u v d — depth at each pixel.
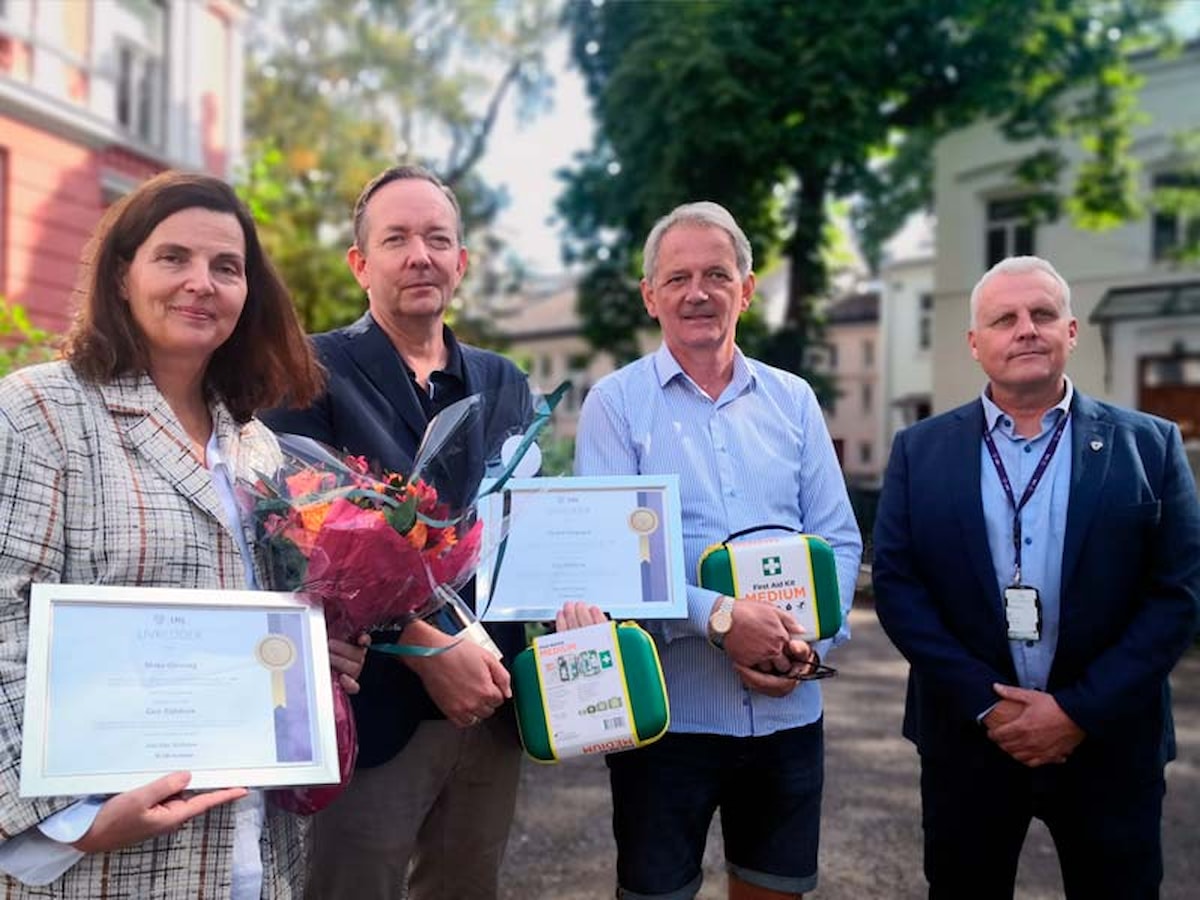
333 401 2.39
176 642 1.62
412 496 1.97
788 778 2.56
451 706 2.21
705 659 2.54
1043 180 17.33
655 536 2.42
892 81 15.26
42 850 1.52
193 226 1.80
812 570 2.42
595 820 4.38
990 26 14.76
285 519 1.84
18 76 10.74
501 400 2.47
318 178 18.92
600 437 2.65
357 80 23.58
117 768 1.51
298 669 1.71
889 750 5.42
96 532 1.64
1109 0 15.46
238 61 14.52
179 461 1.75
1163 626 2.42
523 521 2.40
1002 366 2.56
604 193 16.69
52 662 1.51
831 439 2.88
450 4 23.66
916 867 3.89
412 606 2.05
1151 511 2.47
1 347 5.37
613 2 16.47
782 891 2.55
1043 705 2.41
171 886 1.64
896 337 30.97
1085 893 2.53
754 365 2.77
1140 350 16.11
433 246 2.54
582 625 2.30
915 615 2.61
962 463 2.62
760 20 14.54
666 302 2.64
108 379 1.75
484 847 2.61
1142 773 2.48
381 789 2.36
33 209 11.09
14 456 1.59
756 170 15.19
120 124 12.52
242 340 2.01
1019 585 2.53
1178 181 17.38
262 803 1.84
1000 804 2.55
